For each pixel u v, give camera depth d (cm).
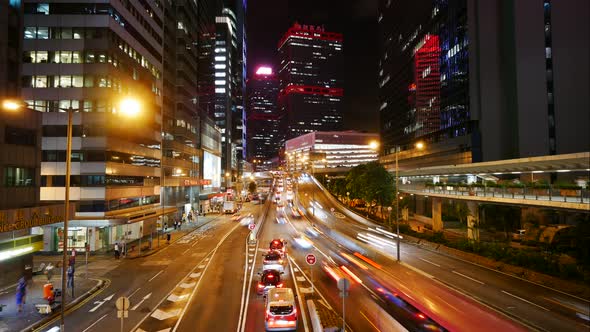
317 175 17038
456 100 8375
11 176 2839
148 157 6059
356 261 3728
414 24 10988
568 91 6681
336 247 4628
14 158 2866
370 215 8031
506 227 5156
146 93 5981
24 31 4647
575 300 2428
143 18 5922
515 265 3269
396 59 12669
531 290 2667
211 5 11681
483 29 7644
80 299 2550
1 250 2633
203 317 2166
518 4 6975
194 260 3866
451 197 4716
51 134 4588
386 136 13762
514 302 2381
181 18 7894
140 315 2219
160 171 6619
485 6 7662
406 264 3569
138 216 5106
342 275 3127
